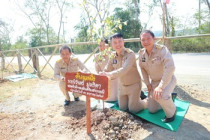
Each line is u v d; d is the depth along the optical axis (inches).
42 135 107.0
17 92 203.0
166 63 101.0
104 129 101.9
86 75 97.3
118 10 935.0
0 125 121.2
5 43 1412.4
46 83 245.8
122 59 118.7
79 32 1061.1
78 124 114.7
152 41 107.0
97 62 154.5
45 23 1288.1
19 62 357.4
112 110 117.6
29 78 281.7
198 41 708.7
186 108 133.2
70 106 154.3
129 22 923.4
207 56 511.8
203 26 843.4
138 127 107.3
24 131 112.5
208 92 174.6
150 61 111.8
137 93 123.2
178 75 261.7
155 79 117.7
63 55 147.3
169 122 112.0
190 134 100.8
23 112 143.6
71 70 153.9
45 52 1099.9
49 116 134.0
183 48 726.5
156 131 104.3
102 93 92.0
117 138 97.2
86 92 98.7
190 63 385.4
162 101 105.0
